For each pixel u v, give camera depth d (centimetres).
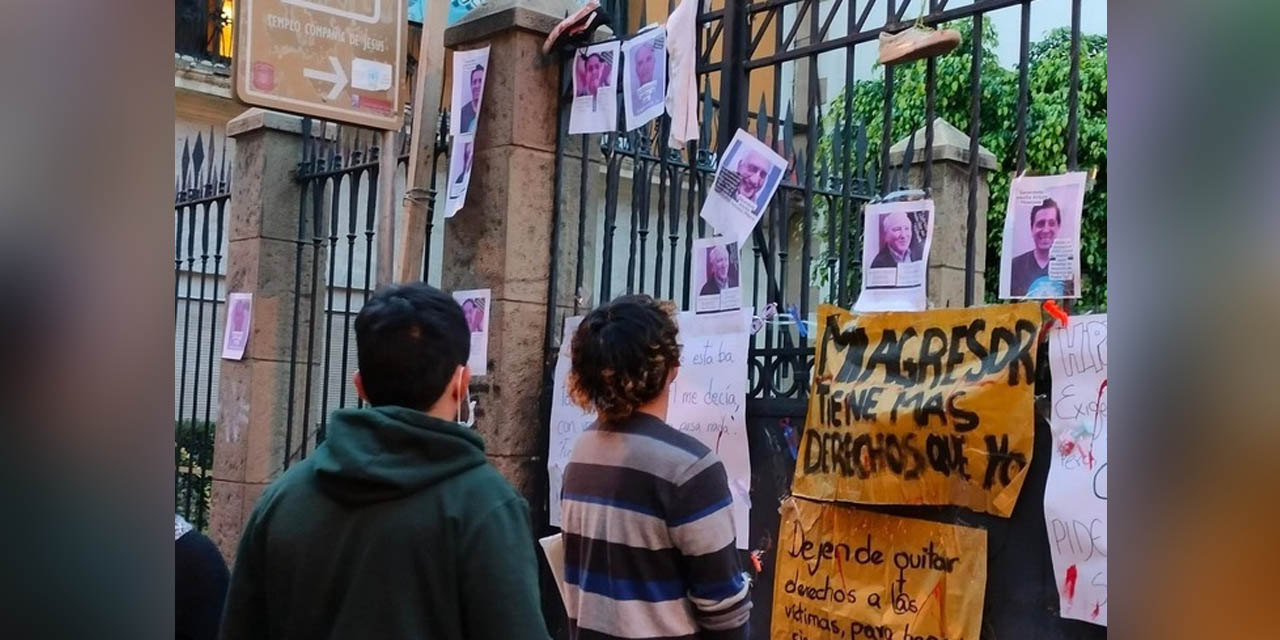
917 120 908
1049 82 866
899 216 324
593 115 430
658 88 404
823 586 315
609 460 244
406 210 462
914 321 305
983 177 675
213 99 812
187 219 787
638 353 246
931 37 316
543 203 450
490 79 454
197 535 254
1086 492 262
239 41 417
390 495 188
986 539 282
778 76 382
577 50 442
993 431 279
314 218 563
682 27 401
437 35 463
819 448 323
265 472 567
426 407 204
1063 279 281
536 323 446
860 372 316
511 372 435
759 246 423
